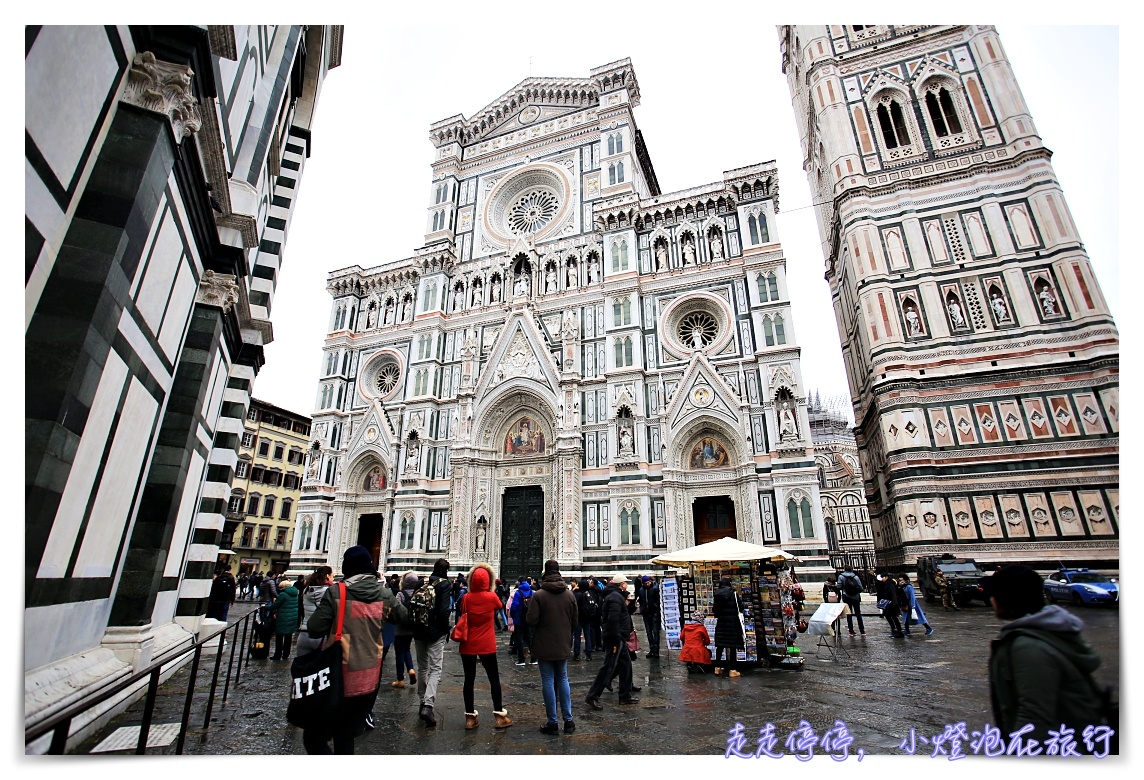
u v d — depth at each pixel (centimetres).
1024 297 3306
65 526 748
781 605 1642
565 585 1005
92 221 706
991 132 3694
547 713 937
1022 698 440
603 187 4609
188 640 1324
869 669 1483
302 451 7356
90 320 664
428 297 4884
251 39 1345
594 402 3934
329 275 5306
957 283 3475
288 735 895
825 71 4278
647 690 1295
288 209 2061
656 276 4122
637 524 3509
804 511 3212
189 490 1415
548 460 4025
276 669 1515
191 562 1606
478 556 3881
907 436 3262
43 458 605
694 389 3706
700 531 3609
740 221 3997
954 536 3055
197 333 1294
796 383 3450
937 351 3372
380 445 4500
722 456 3619
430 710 980
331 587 661
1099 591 2344
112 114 761
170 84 822
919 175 3778
